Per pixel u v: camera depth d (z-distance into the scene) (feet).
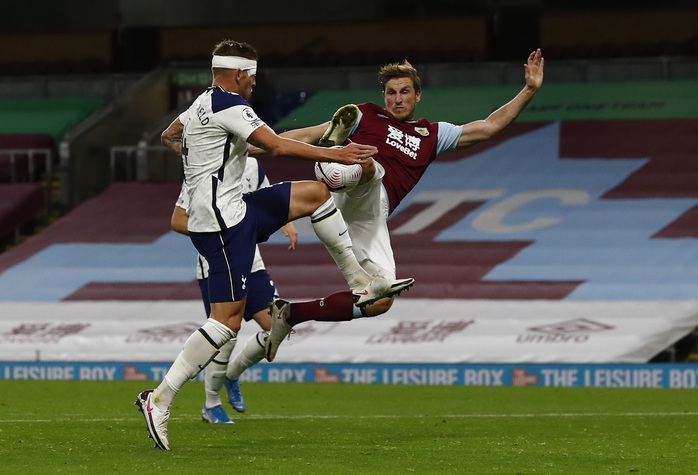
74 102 293.23
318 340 185.68
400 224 230.68
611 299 191.83
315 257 220.64
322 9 296.10
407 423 106.42
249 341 106.11
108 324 199.31
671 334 177.88
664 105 261.65
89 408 124.88
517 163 249.34
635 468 72.69
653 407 130.21
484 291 198.59
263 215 82.17
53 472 68.44
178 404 131.75
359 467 71.20
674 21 279.28
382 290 83.97
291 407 130.00
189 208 80.64
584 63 278.67
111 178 263.49
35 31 312.91
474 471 70.18
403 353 181.68
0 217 251.60
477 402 138.41
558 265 206.59
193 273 221.05
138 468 69.97
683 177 234.38
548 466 73.00
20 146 275.39
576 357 175.94
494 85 279.28
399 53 291.58
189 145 80.02
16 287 220.23
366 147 78.54
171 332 195.21
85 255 231.91
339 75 286.05
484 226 225.97
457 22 289.12
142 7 305.94
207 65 277.23
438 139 90.99
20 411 120.47
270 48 299.17
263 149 81.56
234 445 84.38
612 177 237.86
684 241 209.97
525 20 287.28
